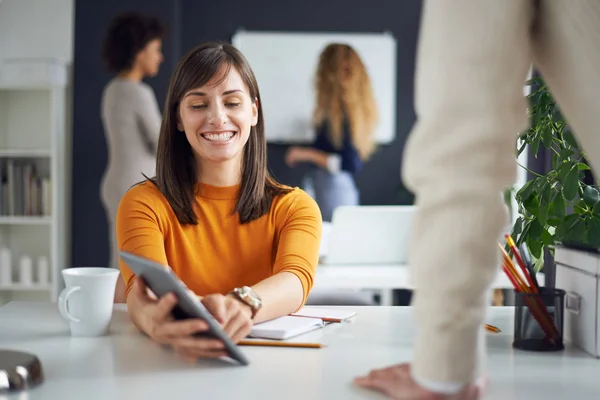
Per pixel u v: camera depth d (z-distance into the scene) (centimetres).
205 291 165
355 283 278
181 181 164
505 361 112
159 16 477
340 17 525
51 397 93
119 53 441
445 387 73
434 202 70
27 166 471
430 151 70
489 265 70
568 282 124
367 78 489
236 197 166
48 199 471
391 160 528
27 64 465
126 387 97
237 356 107
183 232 163
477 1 67
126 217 159
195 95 158
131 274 154
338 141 490
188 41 521
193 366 107
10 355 100
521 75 69
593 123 67
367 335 128
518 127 69
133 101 419
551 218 128
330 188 488
